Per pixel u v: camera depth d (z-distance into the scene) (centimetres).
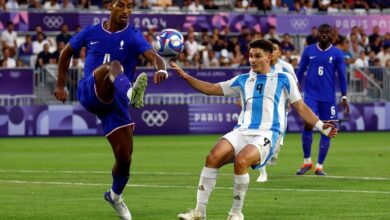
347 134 6725
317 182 3422
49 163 4344
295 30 7331
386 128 7088
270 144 2258
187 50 6906
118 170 2323
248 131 2273
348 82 6988
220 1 7806
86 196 2978
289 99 2331
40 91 6556
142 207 2705
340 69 3862
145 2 7219
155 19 7006
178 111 6725
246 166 2191
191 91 6744
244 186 2198
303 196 2966
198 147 5422
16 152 5084
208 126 6794
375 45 7444
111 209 2666
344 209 2644
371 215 2520
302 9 7662
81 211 2623
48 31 6900
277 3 7694
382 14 7506
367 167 4097
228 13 7169
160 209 2661
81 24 6894
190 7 7412
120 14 2327
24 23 6869
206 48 6981
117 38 2355
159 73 2269
